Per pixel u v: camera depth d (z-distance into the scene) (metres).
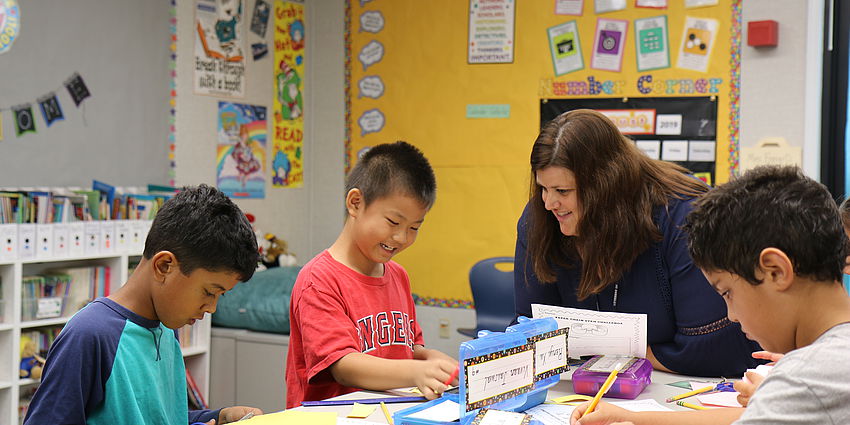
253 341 3.64
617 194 1.66
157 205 3.57
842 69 3.50
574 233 1.71
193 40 4.04
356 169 1.80
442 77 4.29
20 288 3.02
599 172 1.65
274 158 4.49
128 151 3.75
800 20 3.54
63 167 3.48
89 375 1.29
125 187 3.74
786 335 1.07
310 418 1.39
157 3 3.86
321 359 1.65
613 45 3.90
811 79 3.52
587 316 1.69
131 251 3.38
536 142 1.73
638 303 1.76
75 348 1.29
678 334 1.74
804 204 1.04
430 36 4.31
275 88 4.48
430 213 4.36
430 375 1.51
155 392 1.39
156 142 3.88
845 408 0.93
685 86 3.77
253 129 4.36
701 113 3.74
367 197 1.75
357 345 1.71
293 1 4.56
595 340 1.69
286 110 4.55
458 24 4.23
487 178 4.21
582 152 1.65
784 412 0.95
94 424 1.31
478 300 3.55
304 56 4.65
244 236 1.40
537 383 1.48
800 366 0.97
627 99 3.88
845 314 1.03
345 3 4.55
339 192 4.62
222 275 1.38
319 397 1.72
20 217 3.09
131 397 1.33
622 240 1.67
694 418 1.27
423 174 1.75
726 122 3.70
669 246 1.70
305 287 1.74
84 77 3.55
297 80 4.61
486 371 1.36
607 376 1.56
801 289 1.04
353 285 1.78
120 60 3.71
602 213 1.67
